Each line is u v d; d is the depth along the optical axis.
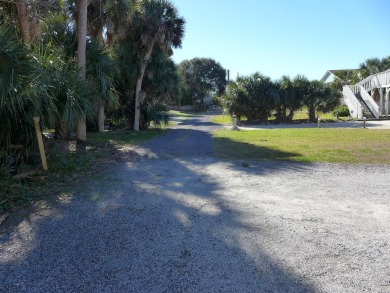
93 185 5.73
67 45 11.75
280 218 4.11
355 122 24.55
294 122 25.47
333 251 3.22
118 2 14.13
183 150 10.16
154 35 17.66
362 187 5.56
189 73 66.31
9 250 3.29
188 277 2.78
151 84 19.56
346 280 2.72
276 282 2.70
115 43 18.20
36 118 6.28
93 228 3.82
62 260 3.08
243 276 2.79
